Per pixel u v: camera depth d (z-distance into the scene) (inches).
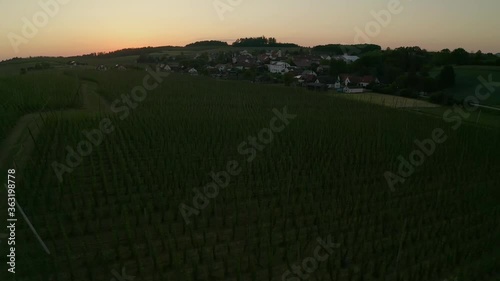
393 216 425.7
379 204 466.3
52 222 389.4
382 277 319.3
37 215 400.8
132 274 316.8
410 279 320.8
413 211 446.0
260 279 318.0
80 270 318.7
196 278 311.7
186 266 329.4
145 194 459.8
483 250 370.6
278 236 385.7
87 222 375.6
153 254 318.3
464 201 480.1
